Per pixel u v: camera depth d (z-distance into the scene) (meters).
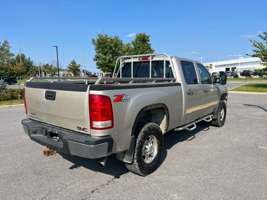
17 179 3.90
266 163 4.44
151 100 3.88
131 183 3.72
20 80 50.81
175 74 4.94
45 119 3.93
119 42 23.25
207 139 6.03
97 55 23.16
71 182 3.78
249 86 27.98
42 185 3.69
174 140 5.95
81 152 3.22
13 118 9.51
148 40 24.05
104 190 3.52
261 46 25.25
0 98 15.80
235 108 11.55
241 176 3.90
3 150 5.36
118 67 6.09
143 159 3.93
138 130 3.87
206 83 6.23
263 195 3.31
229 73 63.41
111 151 3.34
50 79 4.69
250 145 5.52
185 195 3.34
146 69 5.56
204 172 4.06
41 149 5.42
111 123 3.24
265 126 7.48
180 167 4.28
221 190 3.45
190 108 5.26
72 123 3.44
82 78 5.07
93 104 3.13
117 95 3.32
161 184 3.67
